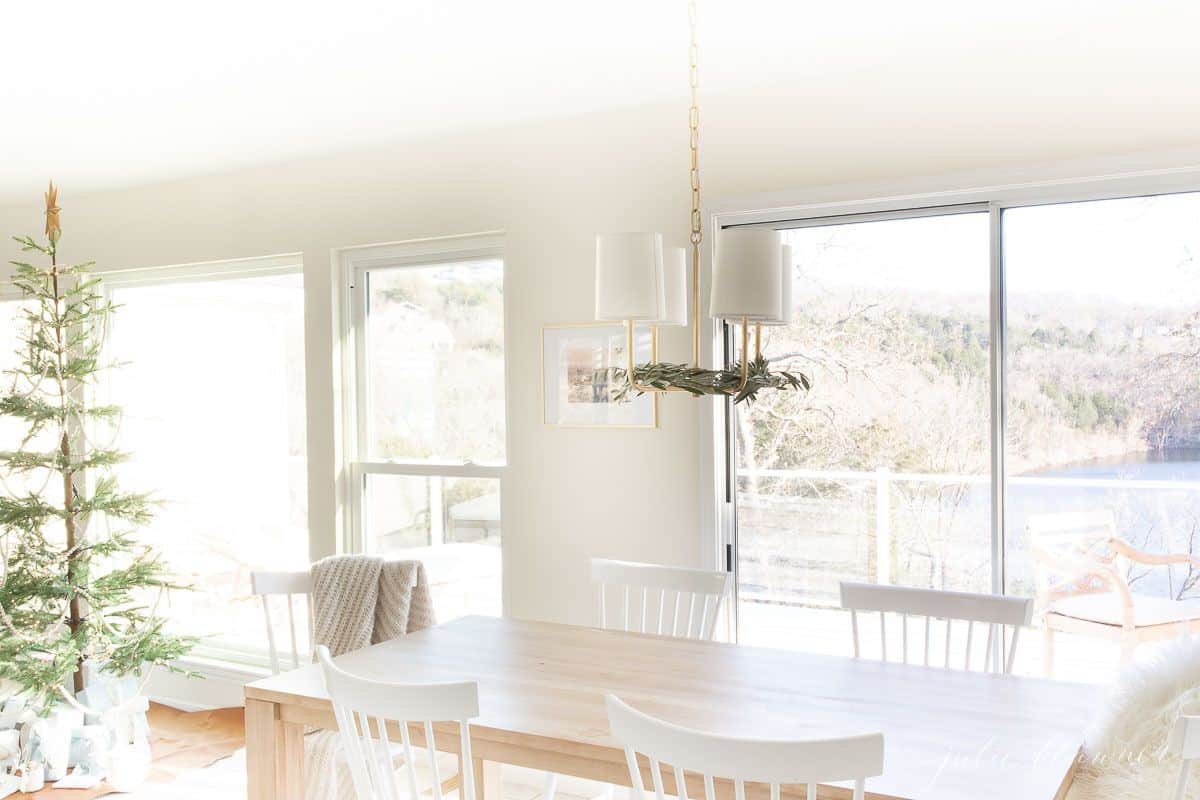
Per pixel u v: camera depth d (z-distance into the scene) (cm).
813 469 347
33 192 497
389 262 432
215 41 290
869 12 279
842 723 204
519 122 384
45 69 312
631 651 263
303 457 462
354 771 207
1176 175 289
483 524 412
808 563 349
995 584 317
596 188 375
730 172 351
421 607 360
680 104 359
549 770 205
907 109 322
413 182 414
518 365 393
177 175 464
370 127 386
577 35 290
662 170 363
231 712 476
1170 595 296
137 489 509
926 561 330
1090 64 296
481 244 408
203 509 493
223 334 483
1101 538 305
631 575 306
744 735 197
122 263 495
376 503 439
